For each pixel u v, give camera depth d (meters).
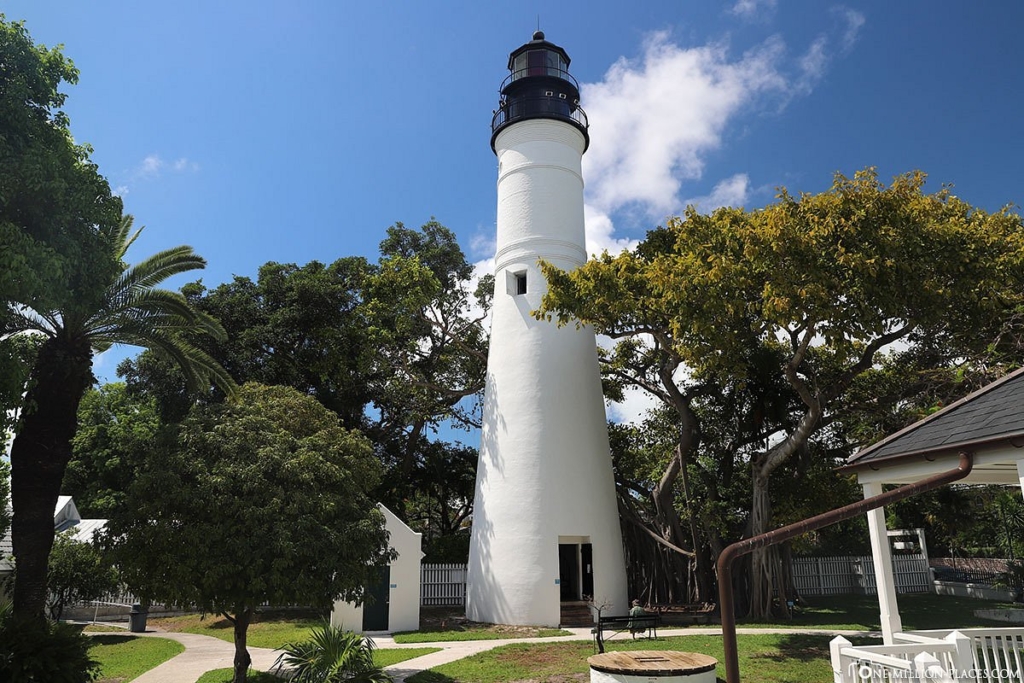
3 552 20.61
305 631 20.27
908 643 10.33
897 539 33.88
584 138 25.80
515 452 21.77
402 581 20.05
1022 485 8.98
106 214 13.70
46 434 14.28
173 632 21.89
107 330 15.59
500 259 24.34
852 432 26.16
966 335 19.06
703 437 27.38
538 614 20.16
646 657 11.53
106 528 13.16
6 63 12.32
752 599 21.16
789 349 24.28
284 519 12.91
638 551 26.28
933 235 17.08
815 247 16.33
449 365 31.84
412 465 34.38
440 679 12.91
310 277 32.34
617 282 18.89
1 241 11.19
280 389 20.02
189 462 13.18
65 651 12.41
